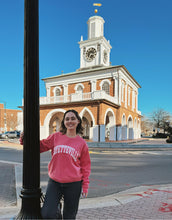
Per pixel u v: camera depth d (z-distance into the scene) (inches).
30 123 95.9
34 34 99.5
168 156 521.7
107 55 1344.7
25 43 99.0
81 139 94.6
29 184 94.5
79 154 90.2
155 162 400.2
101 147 720.3
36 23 100.8
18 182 221.8
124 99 1125.1
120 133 1011.9
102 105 829.2
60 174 86.7
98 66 1213.1
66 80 1202.6
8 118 2815.0
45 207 84.2
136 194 176.1
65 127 96.8
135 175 271.6
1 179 238.8
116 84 1027.3
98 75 1087.6
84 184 91.0
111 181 236.7
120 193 186.9
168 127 1879.9
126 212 133.9
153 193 179.6
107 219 122.3
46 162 384.2
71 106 910.4
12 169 303.3
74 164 88.7
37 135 96.9
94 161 399.2
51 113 972.6
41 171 292.8
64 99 941.8
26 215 91.8
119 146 713.6
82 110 874.1
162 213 132.7
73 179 86.5
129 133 1298.0
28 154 95.0
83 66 1307.8
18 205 153.6
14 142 1007.0
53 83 1254.3
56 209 83.9
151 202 154.4
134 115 1349.7
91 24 1328.7
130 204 149.5
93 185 218.2
